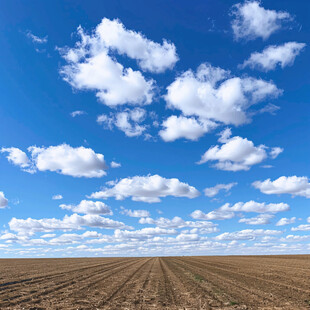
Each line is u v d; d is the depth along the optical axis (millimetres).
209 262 60750
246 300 16859
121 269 42375
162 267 46656
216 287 22312
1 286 22422
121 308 15242
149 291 20844
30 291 20203
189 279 28344
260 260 64750
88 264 56438
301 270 35531
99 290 21203
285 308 14625
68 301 16906
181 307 15492
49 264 55750
